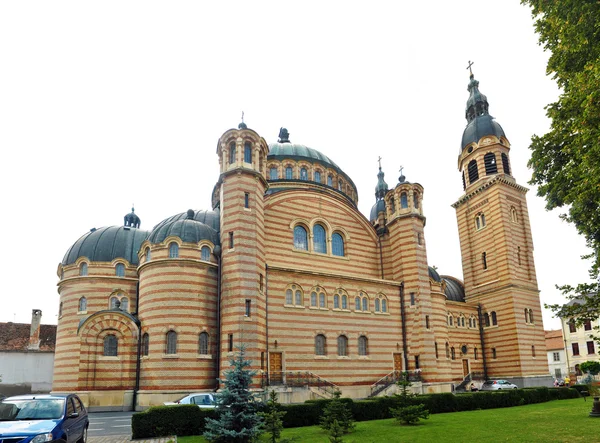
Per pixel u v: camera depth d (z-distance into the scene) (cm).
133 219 5422
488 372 6431
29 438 1570
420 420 3098
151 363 3844
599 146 1853
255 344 3872
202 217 4741
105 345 4191
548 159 2506
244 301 3928
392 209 5641
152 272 4044
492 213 6612
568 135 2272
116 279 4728
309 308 4553
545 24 2344
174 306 3909
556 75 2344
